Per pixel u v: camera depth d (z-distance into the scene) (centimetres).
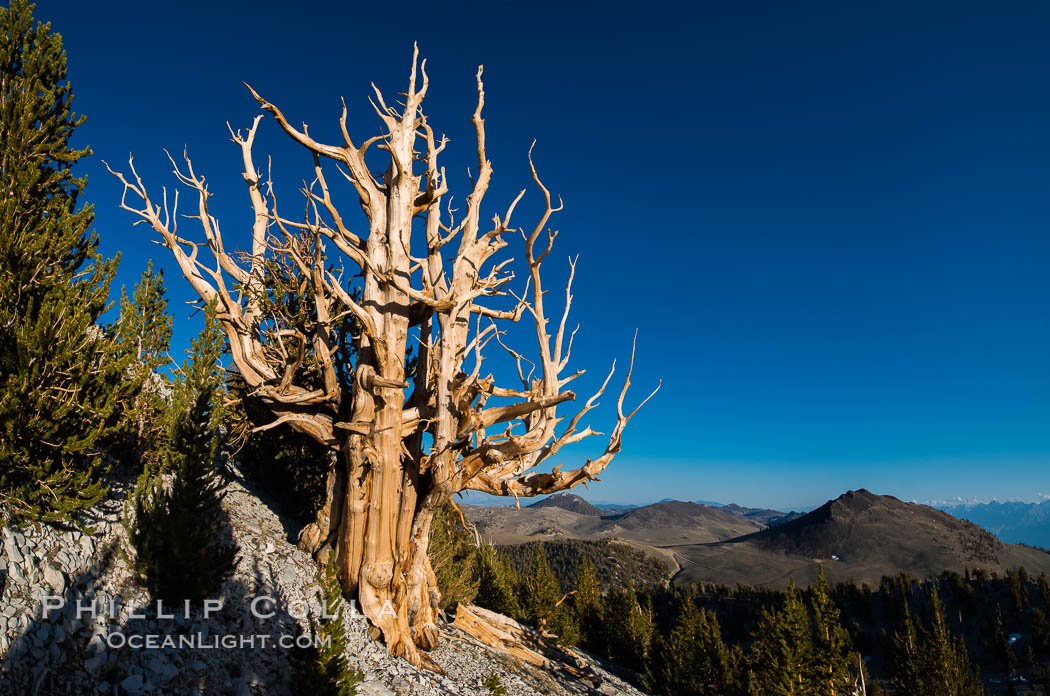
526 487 1603
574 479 1588
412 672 1230
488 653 1856
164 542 985
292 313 1662
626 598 5009
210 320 1149
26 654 771
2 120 1040
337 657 955
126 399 1151
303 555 1395
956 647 6412
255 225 1720
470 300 1388
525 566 19138
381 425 1329
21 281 946
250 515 1481
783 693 3162
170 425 1088
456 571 2694
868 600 14550
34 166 1023
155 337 1321
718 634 4772
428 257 1614
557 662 2258
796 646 3231
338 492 1437
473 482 1548
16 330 891
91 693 791
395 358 1370
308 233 1688
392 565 1341
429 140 1612
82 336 969
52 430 909
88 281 1039
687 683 3428
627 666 4784
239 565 1197
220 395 1401
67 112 1151
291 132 1412
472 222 1605
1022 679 10256
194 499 1031
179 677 886
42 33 1133
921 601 14688
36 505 911
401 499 1372
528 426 1650
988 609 13662
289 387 1453
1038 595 13788
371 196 1517
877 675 9612
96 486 952
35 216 1037
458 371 1476
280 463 1767
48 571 884
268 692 948
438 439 1318
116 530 1064
